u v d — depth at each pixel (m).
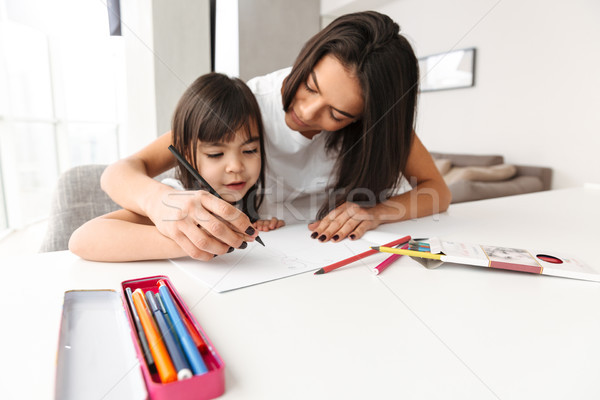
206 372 0.22
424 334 0.31
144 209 0.51
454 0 3.01
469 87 3.02
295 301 0.37
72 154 3.35
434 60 3.23
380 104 0.62
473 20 2.92
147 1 1.61
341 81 0.58
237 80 0.71
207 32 1.65
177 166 0.78
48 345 0.28
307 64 0.61
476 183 2.25
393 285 0.41
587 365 0.27
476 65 2.96
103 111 3.11
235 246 0.44
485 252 0.48
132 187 0.56
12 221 2.67
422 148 0.87
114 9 1.67
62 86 3.19
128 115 1.74
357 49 0.58
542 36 2.55
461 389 0.24
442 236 0.61
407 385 0.24
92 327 0.29
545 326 0.32
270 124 0.79
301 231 0.65
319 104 0.62
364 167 0.70
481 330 0.31
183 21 1.63
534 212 0.82
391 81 0.61
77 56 3.06
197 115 0.63
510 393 0.24
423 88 3.36
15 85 2.82
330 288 0.40
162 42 1.64
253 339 0.29
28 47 3.01
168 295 0.33
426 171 0.88
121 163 0.64
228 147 0.65
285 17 1.76
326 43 0.59
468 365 0.26
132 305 0.31
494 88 2.86
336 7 3.31
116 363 0.25
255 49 1.71
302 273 0.44
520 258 0.46
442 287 0.40
